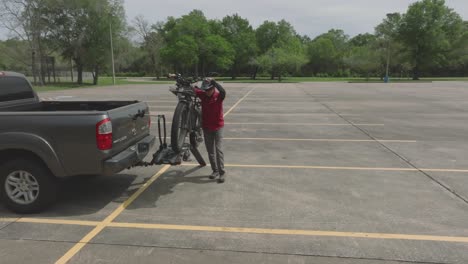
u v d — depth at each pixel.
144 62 96.50
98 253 3.63
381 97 24.25
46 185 4.55
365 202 4.97
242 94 27.81
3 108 5.12
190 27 77.75
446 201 5.00
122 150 4.93
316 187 5.60
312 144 8.88
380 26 71.38
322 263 3.43
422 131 10.75
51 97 24.33
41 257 3.56
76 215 4.62
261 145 8.78
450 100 21.62
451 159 7.35
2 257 3.56
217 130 5.78
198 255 3.59
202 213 4.64
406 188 5.54
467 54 69.38
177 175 6.30
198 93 5.64
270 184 5.76
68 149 4.41
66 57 47.47
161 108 17.48
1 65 51.94
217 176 6.12
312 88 37.28
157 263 3.44
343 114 14.98
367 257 3.54
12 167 4.54
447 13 70.38
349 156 7.63
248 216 4.53
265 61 71.00
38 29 41.31
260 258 3.52
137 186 5.73
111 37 43.12
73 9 43.09
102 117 4.41
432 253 3.61
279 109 16.91
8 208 4.68
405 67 73.31
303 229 4.15
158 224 4.32
